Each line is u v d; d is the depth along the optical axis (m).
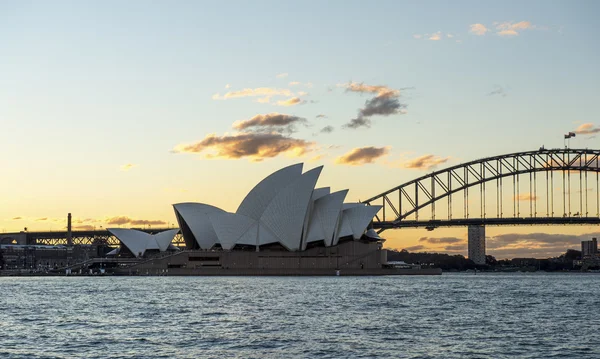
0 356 55.81
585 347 60.66
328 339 64.31
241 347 59.91
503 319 82.31
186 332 69.12
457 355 56.34
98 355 56.22
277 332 69.06
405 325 75.25
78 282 188.62
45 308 96.69
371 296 120.06
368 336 66.38
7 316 85.19
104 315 86.00
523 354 57.06
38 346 60.62
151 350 58.47
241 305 99.88
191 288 145.75
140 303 104.44
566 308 98.81
